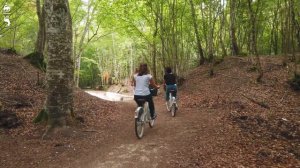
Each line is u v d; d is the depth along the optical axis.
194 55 44.75
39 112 10.52
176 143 8.72
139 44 36.47
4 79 14.05
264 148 8.69
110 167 7.14
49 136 9.06
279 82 16.84
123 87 59.22
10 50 19.45
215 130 9.91
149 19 26.70
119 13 24.80
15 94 12.58
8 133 9.05
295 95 15.08
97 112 13.15
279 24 30.77
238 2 25.47
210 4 24.30
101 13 26.62
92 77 76.88
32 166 7.16
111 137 9.52
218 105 13.66
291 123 11.13
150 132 10.05
